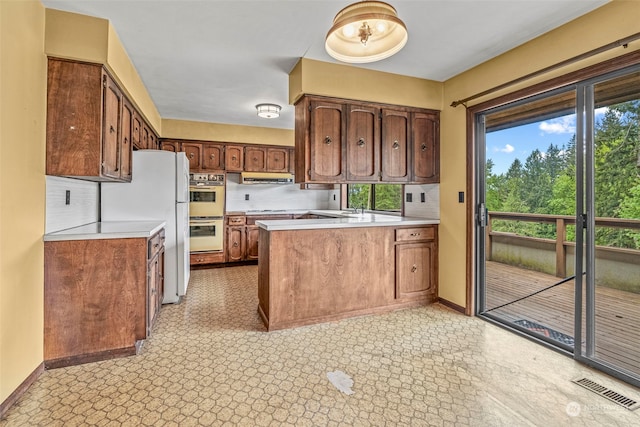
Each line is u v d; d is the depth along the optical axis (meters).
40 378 1.92
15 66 1.69
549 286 3.25
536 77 2.35
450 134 3.19
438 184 3.34
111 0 1.90
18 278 1.74
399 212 4.14
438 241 3.33
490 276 3.92
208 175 4.88
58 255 2.06
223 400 1.73
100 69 2.13
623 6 1.86
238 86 3.38
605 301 2.07
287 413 1.63
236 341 2.45
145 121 3.64
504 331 2.63
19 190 1.75
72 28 2.02
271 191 5.91
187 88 3.43
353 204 5.45
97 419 1.57
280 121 4.88
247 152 5.23
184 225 3.34
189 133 4.82
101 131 2.13
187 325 2.75
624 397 1.75
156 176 3.23
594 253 2.08
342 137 2.91
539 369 2.04
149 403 1.69
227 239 5.09
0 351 1.59
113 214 3.12
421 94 3.18
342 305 2.89
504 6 1.96
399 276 3.13
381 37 1.77
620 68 1.90
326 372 2.01
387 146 3.10
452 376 1.96
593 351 2.10
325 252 2.82
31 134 1.86
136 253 2.21
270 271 2.64
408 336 2.54
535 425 1.53
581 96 2.12
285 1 1.92
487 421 1.56
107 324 2.16
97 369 2.03
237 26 2.20
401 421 1.57
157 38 2.36
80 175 2.09
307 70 2.72
